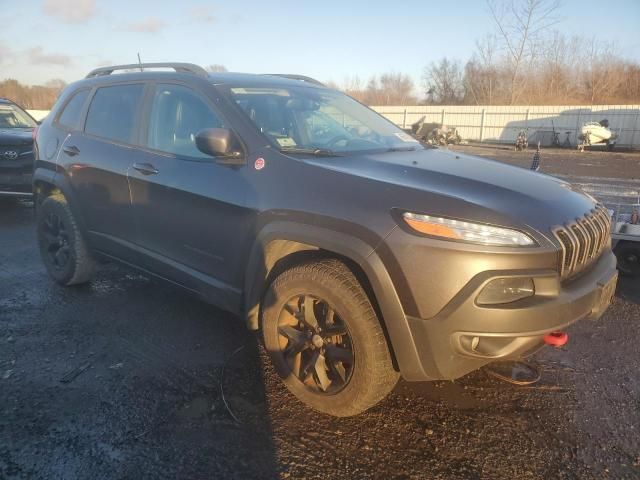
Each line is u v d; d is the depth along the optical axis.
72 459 2.36
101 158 3.78
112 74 4.08
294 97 3.58
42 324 3.75
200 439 2.52
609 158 19.62
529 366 3.24
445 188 2.46
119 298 4.25
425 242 2.23
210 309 4.04
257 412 2.74
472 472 2.33
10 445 2.45
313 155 2.91
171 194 3.23
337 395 2.58
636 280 4.79
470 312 2.17
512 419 2.71
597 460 2.41
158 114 3.51
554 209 2.47
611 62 40.84
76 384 2.98
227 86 3.31
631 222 4.71
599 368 3.23
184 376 3.07
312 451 2.45
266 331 2.82
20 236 6.26
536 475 2.31
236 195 2.87
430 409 2.79
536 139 27.12
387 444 2.50
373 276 2.32
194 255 3.21
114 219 3.76
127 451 2.42
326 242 2.47
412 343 2.31
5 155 6.86
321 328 2.64
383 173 2.66
